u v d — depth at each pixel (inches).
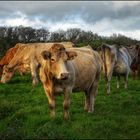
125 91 756.0
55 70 429.4
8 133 387.9
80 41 1877.5
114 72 783.7
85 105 538.6
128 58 848.3
